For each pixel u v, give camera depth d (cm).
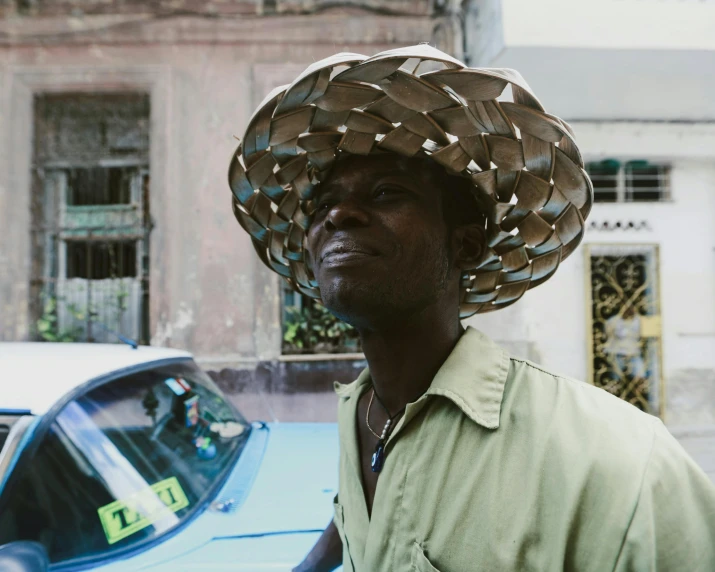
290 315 517
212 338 499
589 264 514
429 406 85
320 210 96
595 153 510
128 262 523
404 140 87
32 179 515
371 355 96
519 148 84
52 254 520
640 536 63
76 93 516
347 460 103
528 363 88
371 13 504
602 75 439
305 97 83
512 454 74
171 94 504
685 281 518
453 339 95
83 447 151
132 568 134
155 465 168
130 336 516
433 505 77
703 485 68
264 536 152
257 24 505
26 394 153
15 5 507
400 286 84
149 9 504
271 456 218
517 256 106
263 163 103
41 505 135
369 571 83
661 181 530
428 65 92
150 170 504
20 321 507
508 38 401
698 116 509
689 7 403
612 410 76
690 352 512
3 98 507
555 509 68
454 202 96
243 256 504
